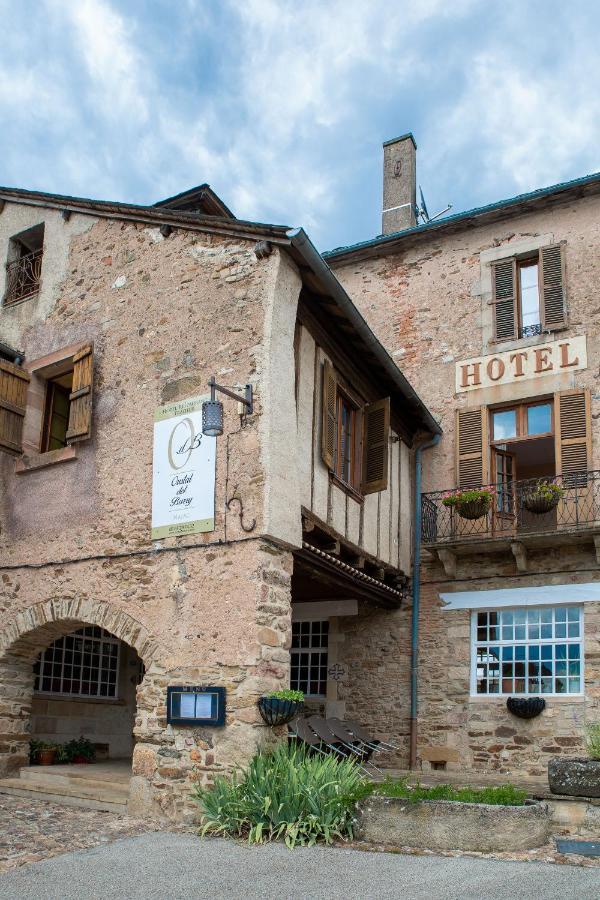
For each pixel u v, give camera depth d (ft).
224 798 20.62
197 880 16.58
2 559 28.78
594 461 32.22
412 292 38.37
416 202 44.60
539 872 16.87
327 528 27.09
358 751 27.63
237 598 22.80
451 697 32.76
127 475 26.35
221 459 24.20
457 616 33.53
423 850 18.83
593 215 34.68
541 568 32.19
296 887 16.07
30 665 28.73
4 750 27.48
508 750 31.14
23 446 29.53
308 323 27.30
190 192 35.42
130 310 28.09
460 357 36.37
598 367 32.99
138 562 25.20
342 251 39.81
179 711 22.68
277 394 24.16
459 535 33.99
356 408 31.37
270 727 22.21
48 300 30.86
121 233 29.30
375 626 35.14
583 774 20.67
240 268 25.61
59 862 17.89
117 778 25.82
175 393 25.96
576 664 31.01
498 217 36.52
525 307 35.81
